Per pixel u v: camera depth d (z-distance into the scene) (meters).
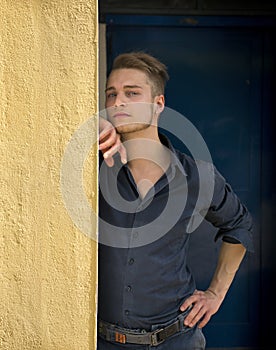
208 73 4.49
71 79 2.33
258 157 4.55
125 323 2.82
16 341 2.39
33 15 2.31
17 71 2.32
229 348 4.57
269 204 4.56
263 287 4.56
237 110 4.52
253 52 4.50
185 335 2.92
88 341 2.40
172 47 4.45
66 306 2.39
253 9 4.43
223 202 3.03
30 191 2.35
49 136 2.34
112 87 2.85
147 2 4.38
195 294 2.97
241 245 3.16
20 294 2.38
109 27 4.39
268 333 4.57
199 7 4.41
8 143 2.33
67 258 2.37
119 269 2.78
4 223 2.35
